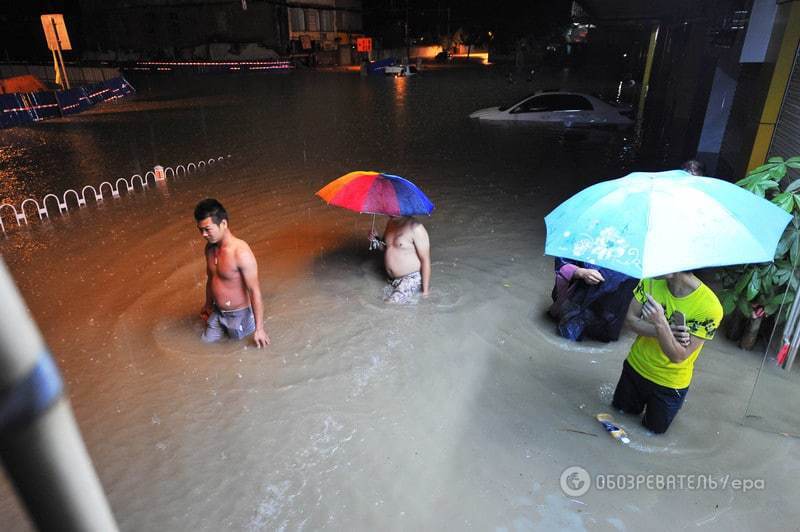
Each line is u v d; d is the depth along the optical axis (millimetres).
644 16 17297
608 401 4332
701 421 4051
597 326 5062
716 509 3361
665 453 3787
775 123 6375
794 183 4414
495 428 4070
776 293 4512
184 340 5172
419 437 3994
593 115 16578
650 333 3602
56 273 6676
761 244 3225
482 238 7684
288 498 3504
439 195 9703
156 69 41094
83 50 50938
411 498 3500
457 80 34156
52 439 488
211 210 4484
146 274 6602
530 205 9102
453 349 5027
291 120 18312
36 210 9125
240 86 30328
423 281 5930
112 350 5031
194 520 3352
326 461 3783
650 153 12664
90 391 4484
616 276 4852
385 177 5570
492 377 4641
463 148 13594
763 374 4539
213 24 44375
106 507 582
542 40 56500
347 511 3410
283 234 7898
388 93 26734
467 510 3408
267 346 5059
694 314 3377
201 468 3730
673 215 3279
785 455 3727
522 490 3537
